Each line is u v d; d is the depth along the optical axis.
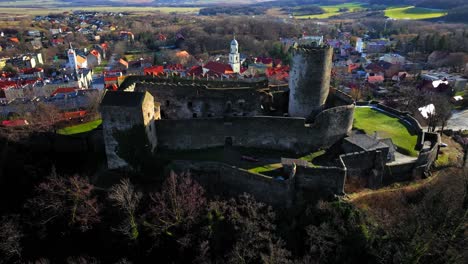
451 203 49.16
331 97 73.81
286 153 65.38
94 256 53.97
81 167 71.38
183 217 53.38
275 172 59.00
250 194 58.28
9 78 169.75
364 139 62.44
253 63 188.12
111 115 60.59
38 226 57.34
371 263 47.03
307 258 46.12
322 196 56.41
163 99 74.94
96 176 65.75
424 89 139.00
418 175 60.22
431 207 50.00
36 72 182.88
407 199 56.88
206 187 60.88
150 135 63.59
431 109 101.12
